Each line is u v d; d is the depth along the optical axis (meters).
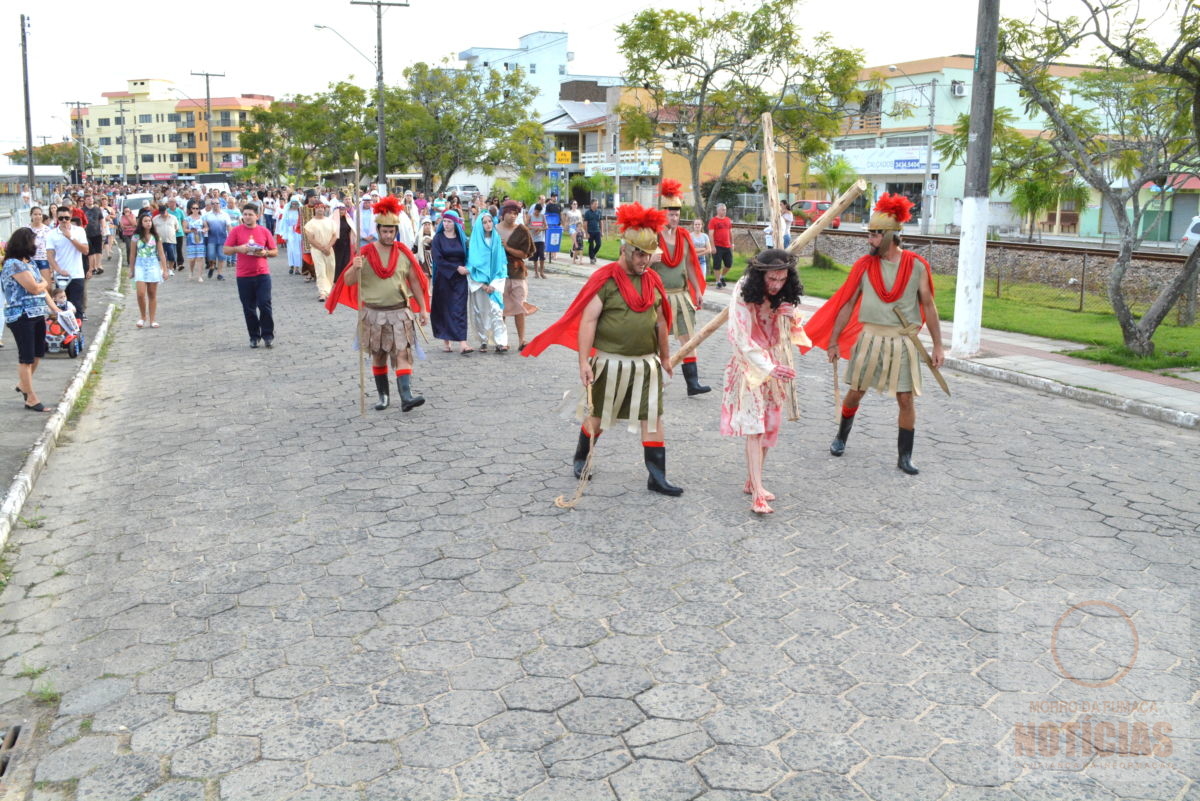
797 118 23.62
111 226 28.88
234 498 6.59
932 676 4.09
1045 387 10.41
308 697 4.02
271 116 63.81
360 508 6.31
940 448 7.75
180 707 3.97
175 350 12.73
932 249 22.97
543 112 79.62
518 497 6.48
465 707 3.92
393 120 41.56
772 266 5.81
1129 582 5.04
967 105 48.88
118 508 6.51
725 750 3.60
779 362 6.14
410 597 4.95
